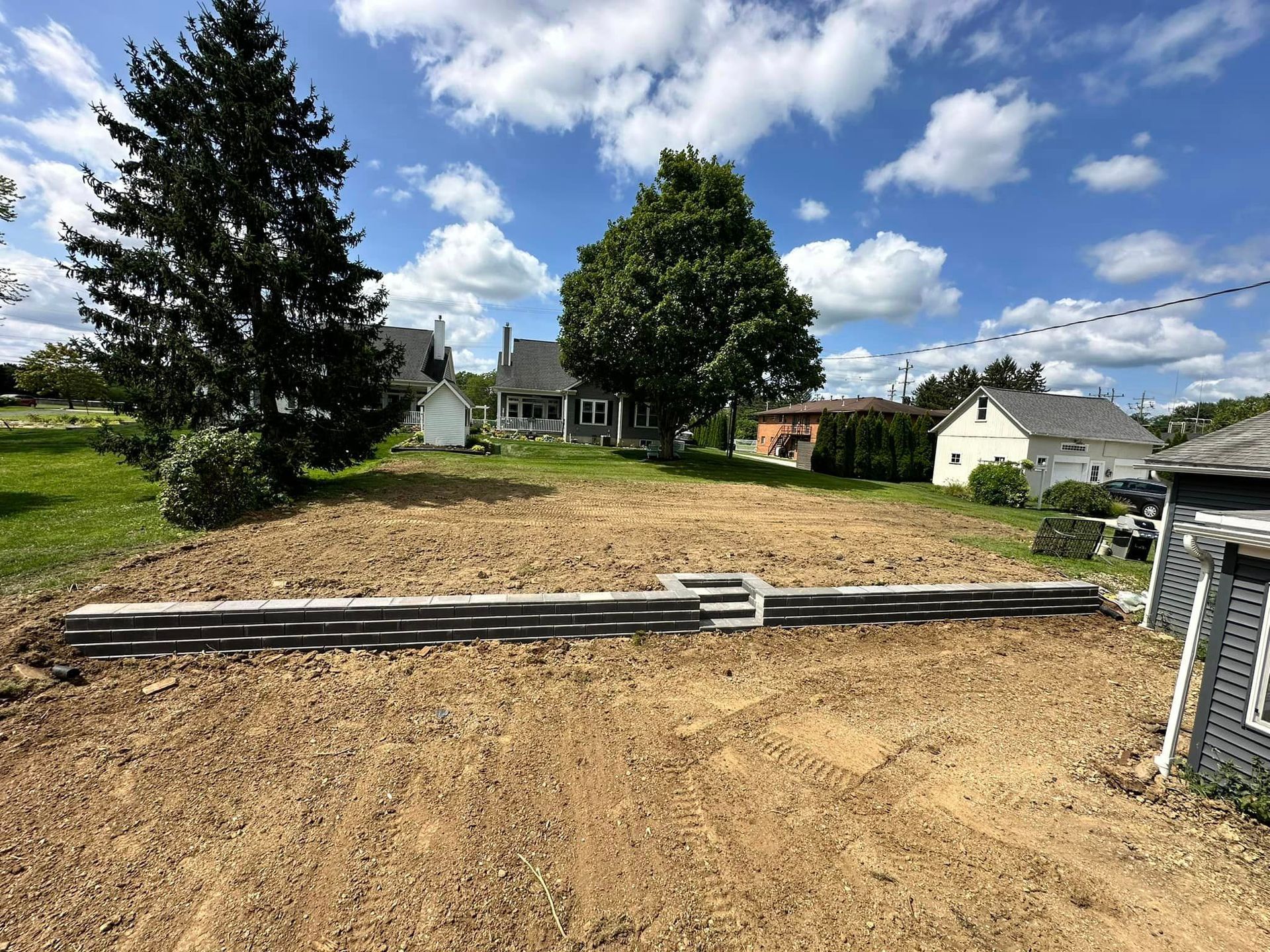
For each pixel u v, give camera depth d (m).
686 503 13.59
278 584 6.12
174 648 4.91
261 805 3.21
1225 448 7.12
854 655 5.88
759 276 19.88
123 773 3.42
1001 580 8.38
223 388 10.45
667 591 6.29
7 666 4.34
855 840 3.22
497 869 2.85
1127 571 10.15
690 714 4.50
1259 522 3.60
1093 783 3.94
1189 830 3.49
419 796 3.35
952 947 2.55
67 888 2.60
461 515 10.44
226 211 10.52
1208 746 3.94
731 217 20.84
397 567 6.97
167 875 2.71
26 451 15.75
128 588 5.78
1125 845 3.32
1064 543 10.77
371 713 4.22
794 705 4.77
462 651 5.32
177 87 9.91
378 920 2.52
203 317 10.02
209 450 8.77
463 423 22.59
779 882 2.87
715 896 2.76
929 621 6.99
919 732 4.46
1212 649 3.94
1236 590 3.82
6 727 3.77
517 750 3.87
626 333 20.09
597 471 18.23
